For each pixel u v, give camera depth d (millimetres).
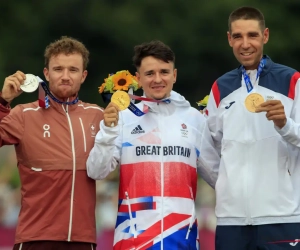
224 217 16312
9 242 28375
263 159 16188
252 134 16297
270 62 16594
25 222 16047
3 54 56094
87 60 16781
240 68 16781
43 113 16312
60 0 57719
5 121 16094
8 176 31953
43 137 16172
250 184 16156
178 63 57500
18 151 16312
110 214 30453
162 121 16547
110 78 16859
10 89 15867
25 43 57375
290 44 57531
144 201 16156
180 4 57750
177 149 16406
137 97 16422
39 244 15883
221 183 16453
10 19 57688
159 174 16234
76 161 16094
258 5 57969
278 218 15984
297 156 16281
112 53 58156
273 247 15977
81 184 16109
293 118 16266
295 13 59094
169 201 16156
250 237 16172
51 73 16391
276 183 16078
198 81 58250
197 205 34094
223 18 57406
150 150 16344
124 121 16625
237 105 16531
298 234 15945
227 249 16234
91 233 16141
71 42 16516
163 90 16422
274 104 15430
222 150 16547
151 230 16047
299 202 16109
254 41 16328
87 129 16391
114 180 31156
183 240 16141
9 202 30688
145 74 16438
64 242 15938
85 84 57500
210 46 57250
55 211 15938
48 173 16016
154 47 16422
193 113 16891
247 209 16125
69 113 16422
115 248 16328
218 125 16828
